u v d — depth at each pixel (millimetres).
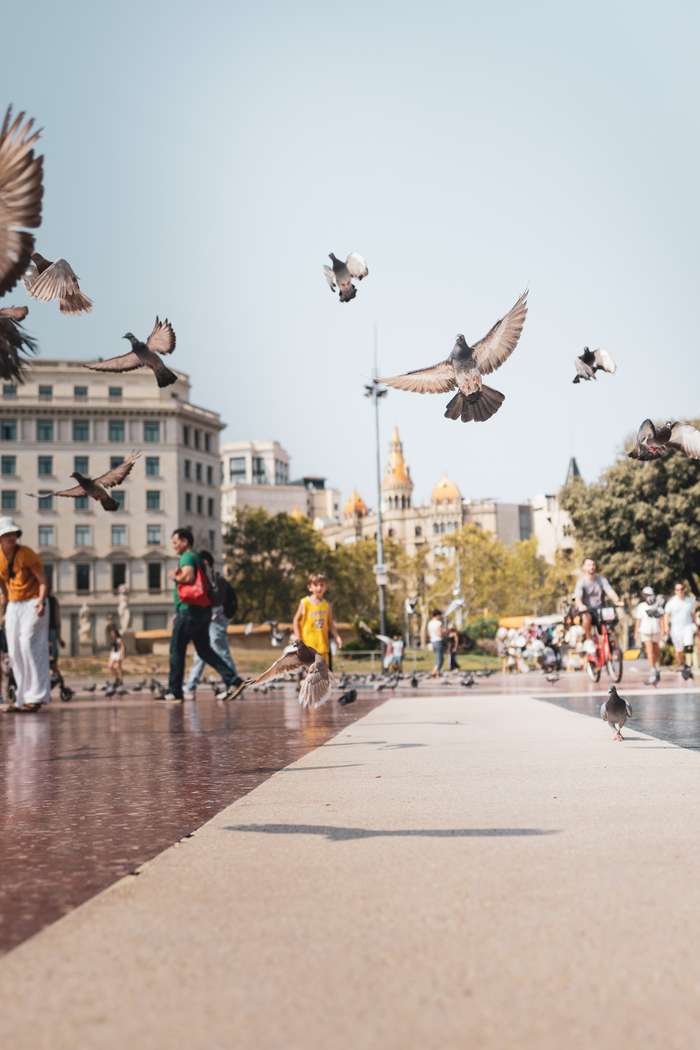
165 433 91438
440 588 109062
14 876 3773
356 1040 2121
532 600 112250
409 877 3613
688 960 2633
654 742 8180
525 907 3174
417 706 13688
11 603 14023
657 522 47906
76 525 88812
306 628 12016
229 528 100750
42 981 2504
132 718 12531
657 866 3746
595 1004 2326
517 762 6992
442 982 2479
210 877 3664
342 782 6121
